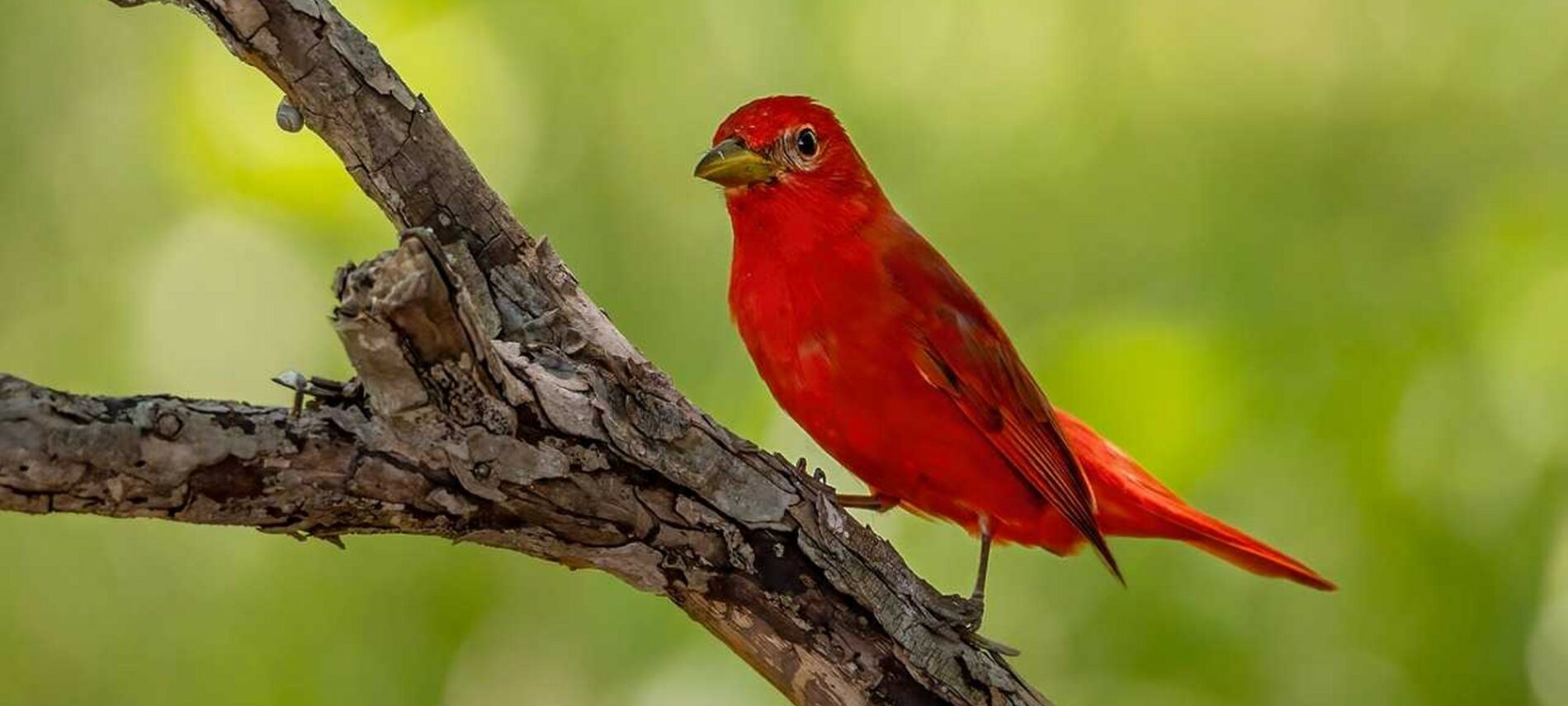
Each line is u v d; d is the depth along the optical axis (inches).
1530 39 462.0
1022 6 455.5
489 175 452.8
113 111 466.0
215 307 460.8
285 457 241.6
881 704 296.7
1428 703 411.8
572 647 444.8
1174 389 418.0
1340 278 436.8
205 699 432.5
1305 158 456.8
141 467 233.9
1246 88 461.4
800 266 343.3
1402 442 412.8
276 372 459.5
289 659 433.7
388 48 454.0
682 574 281.3
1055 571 438.0
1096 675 430.6
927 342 342.0
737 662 429.7
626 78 457.7
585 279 447.8
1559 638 404.8
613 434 265.7
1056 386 426.6
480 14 461.1
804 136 347.3
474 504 257.4
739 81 454.3
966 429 349.1
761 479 281.4
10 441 226.4
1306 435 414.6
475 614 447.2
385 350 234.2
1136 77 459.5
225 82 461.4
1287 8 469.1
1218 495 419.5
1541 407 411.2
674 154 454.3
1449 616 409.4
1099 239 449.1
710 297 448.1
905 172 450.9
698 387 438.6
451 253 291.9
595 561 275.0
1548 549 405.7
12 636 440.8
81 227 462.3
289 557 442.3
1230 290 436.5
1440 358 417.7
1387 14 468.4
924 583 302.5
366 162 292.2
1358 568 416.8
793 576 287.1
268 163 455.2
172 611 442.6
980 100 454.0
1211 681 422.9
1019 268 448.1
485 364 244.2
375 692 435.5
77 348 456.4
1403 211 452.1
